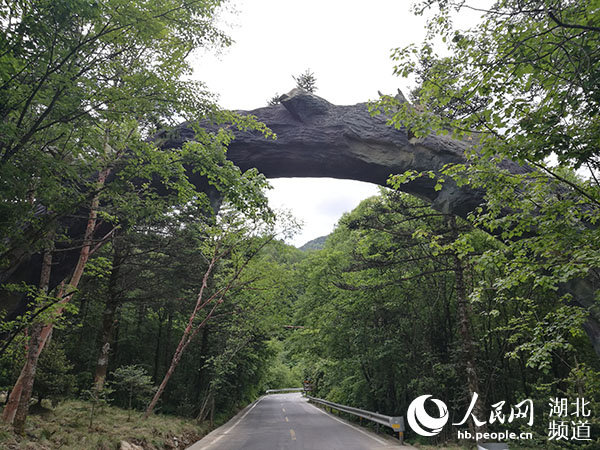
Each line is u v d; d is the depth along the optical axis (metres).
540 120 4.43
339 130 16.80
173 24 6.93
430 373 15.16
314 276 21.52
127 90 6.36
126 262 15.88
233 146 16.78
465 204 13.70
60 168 5.34
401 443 10.97
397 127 5.97
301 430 14.45
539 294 13.81
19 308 12.37
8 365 13.36
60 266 13.59
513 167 12.48
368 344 16.86
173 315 21.84
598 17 3.78
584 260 5.14
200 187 16.02
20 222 5.57
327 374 21.34
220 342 19.27
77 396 17.42
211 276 17.56
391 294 17.17
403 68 5.57
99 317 21.88
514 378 16.78
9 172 4.71
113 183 6.68
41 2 4.67
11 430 8.06
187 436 13.39
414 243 13.42
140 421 12.33
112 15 5.46
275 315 21.09
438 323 17.14
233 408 25.55
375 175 17.08
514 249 5.95
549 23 4.19
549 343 6.14
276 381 57.94
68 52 5.35
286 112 17.78
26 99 5.24
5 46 4.69
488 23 4.68
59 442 8.35
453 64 5.11
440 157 15.09
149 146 7.25
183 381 22.66
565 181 5.15
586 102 4.25
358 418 18.53
